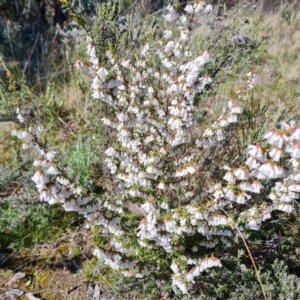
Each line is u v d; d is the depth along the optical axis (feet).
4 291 8.44
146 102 8.16
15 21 20.79
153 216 6.47
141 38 10.01
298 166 5.73
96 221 7.09
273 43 16.58
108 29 9.48
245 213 7.19
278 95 13.60
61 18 20.95
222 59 10.15
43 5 21.08
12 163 11.15
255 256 8.77
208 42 10.70
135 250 7.91
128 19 10.09
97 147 10.82
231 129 9.59
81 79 14.08
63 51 17.13
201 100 9.57
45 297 8.35
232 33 10.44
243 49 10.39
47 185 5.98
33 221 9.85
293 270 8.70
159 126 7.84
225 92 12.62
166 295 8.11
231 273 7.59
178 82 7.02
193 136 10.29
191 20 7.26
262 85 14.19
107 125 8.49
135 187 7.50
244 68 12.14
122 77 7.40
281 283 7.61
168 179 7.64
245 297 7.38
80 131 12.73
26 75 16.19
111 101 6.98
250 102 11.79
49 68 16.33
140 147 7.61
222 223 6.66
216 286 7.77
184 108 7.02
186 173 7.34
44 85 15.79
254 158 5.29
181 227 6.73
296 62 15.47
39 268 8.96
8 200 9.96
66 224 9.89
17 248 9.38
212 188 6.82
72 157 11.03
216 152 9.55
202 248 7.94
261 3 16.46
